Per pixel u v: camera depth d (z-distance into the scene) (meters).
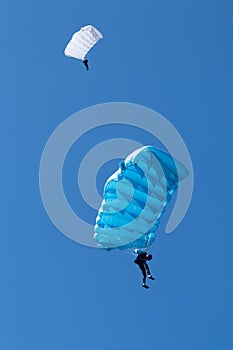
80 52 102.69
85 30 101.25
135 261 99.75
